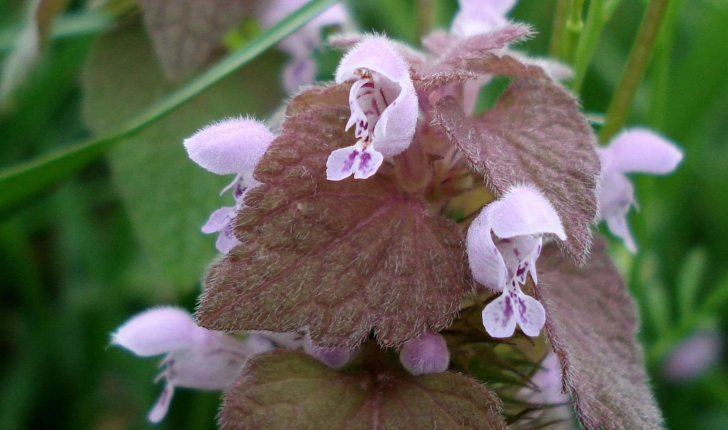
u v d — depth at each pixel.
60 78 0.18
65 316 0.17
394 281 0.09
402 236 0.09
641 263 0.15
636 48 0.13
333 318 0.09
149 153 0.14
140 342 0.11
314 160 0.09
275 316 0.09
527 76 0.10
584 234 0.09
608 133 0.13
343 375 0.09
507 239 0.09
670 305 0.18
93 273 0.17
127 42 0.15
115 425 0.16
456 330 0.10
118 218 0.17
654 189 0.18
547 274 0.10
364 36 0.10
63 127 0.19
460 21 0.12
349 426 0.09
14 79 0.15
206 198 0.14
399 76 0.09
